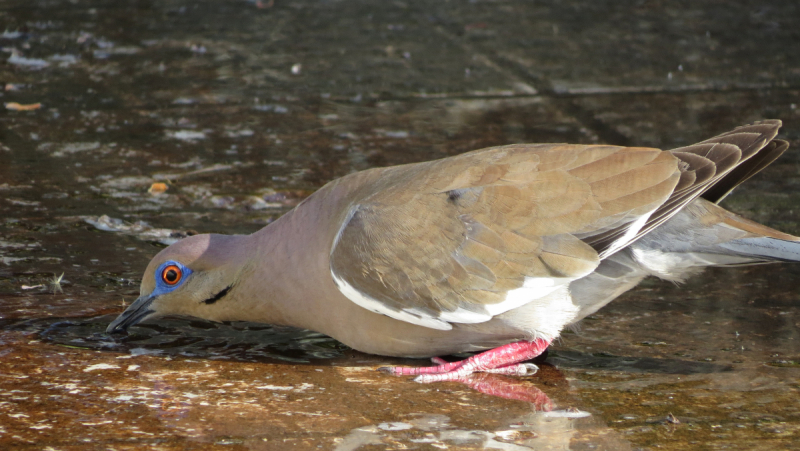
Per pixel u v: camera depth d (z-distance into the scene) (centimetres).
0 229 1131
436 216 841
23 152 1406
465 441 696
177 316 977
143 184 1311
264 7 2342
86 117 1577
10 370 802
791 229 1155
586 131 1544
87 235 1132
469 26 2192
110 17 2211
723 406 759
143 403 747
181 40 2045
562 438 703
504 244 826
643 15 2297
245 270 908
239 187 1309
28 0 2334
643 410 753
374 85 1788
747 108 1667
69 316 928
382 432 709
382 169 946
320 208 908
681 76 1848
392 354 895
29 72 1795
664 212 823
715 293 1016
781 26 2198
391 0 2427
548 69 1888
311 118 1609
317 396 779
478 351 906
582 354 876
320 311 890
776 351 868
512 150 887
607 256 822
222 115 1612
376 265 840
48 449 662
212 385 793
